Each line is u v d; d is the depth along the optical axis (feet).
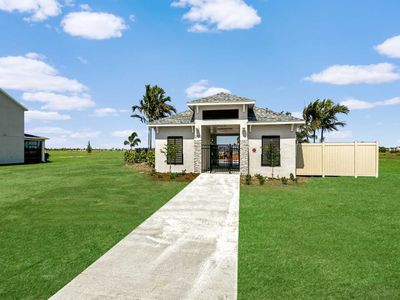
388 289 14.80
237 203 35.01
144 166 80.84
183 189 43.96
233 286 15.02
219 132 81.61
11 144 104.37
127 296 13.89
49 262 17.87
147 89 158.61
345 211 31.19
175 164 65.36
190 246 20.85
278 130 60.29
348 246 20.86
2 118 100.94
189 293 14.26
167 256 18.99
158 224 26.25
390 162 114.83
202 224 26.35
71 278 15.80
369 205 34.01
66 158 146.41
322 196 39.55
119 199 36.81
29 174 64.49
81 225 25.66
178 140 65.31
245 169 60.64
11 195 39.17
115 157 158.51
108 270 16.81
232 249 20.29
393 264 17.79
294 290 14.67
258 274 16.43
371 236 23.07
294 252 19.74
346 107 124.16
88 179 55.11
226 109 61.52
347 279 15.85
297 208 32.58
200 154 62.75
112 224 26.07
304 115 129.18
